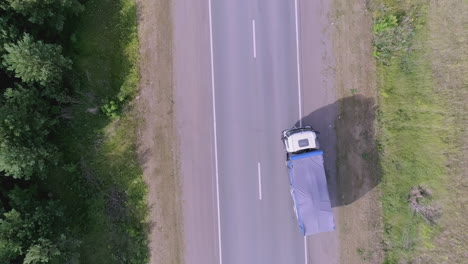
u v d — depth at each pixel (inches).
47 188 870.4
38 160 773.3
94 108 870.4
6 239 716.7
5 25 737.6
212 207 874.8
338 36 866.8
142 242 871.7
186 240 873.5
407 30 856.9
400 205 861.8
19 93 746.8
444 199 860.6
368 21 864.9
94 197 871.1
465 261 847.7
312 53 869.8
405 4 862.5
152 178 874.8
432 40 862.5
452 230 856.3
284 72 872.3
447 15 861.8
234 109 873.5
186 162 876.0
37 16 754.2
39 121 768.3
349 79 868.0
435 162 861.8
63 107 851.4
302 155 789.2
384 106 866.1
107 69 873.5
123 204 874.8
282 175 874.1
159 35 872.9
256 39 872.9
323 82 870.4
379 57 862.5
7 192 800.9
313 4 866.8
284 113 874.1
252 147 872.9
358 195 868.6
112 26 874.8
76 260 798.5
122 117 875.4
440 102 861.2
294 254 869.8
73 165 855.1
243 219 874.8
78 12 837.8
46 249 727.7
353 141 869.2
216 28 874.8
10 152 714.8
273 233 872.3
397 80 863.1
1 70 772.0
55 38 843.4
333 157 871.1
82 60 872.9
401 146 864.9
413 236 860.6
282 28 871.7
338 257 868.6
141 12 876.0
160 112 876.0
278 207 874.1
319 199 781.3
